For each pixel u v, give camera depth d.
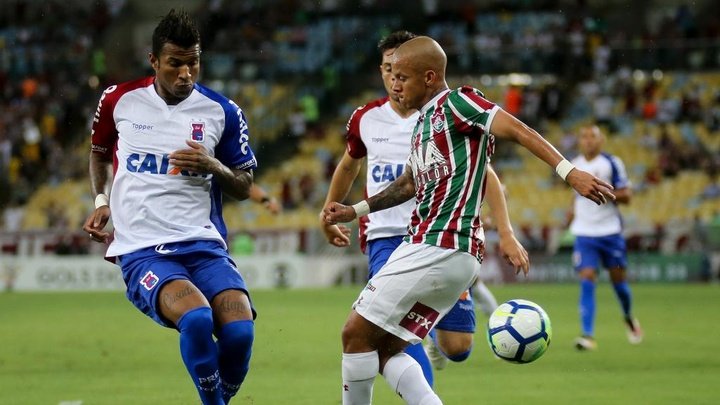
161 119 22.64
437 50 21.31
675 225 91.19
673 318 57.84
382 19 132.50
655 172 109.25
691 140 114.50
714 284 87.38
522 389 32.50
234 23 134.62
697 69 121.69
